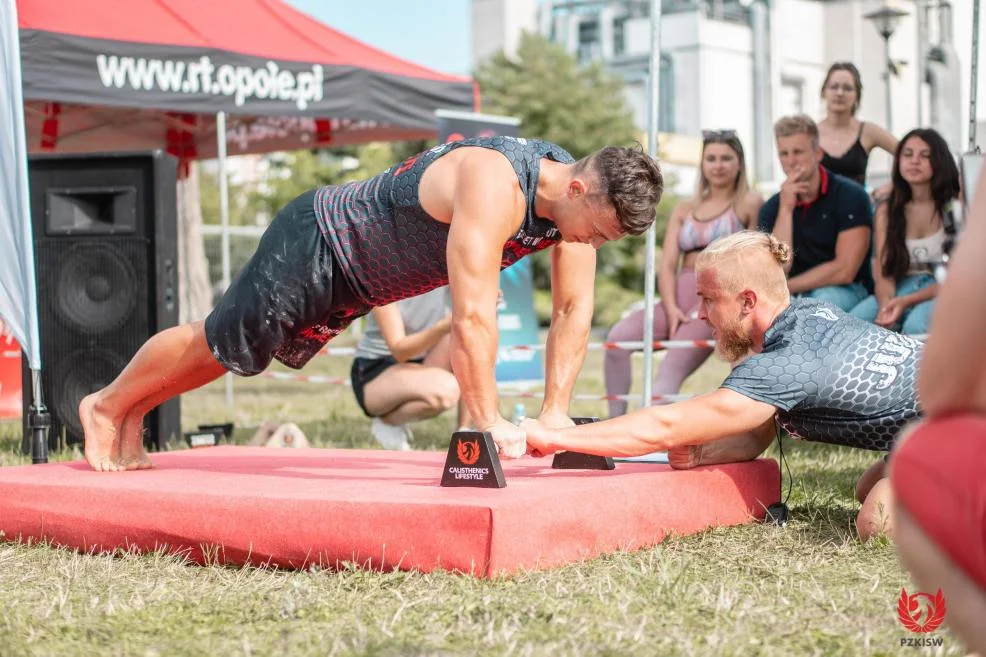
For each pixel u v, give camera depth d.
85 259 5.41
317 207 3.04
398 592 2.37
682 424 2.86
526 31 32.31
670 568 2.61
